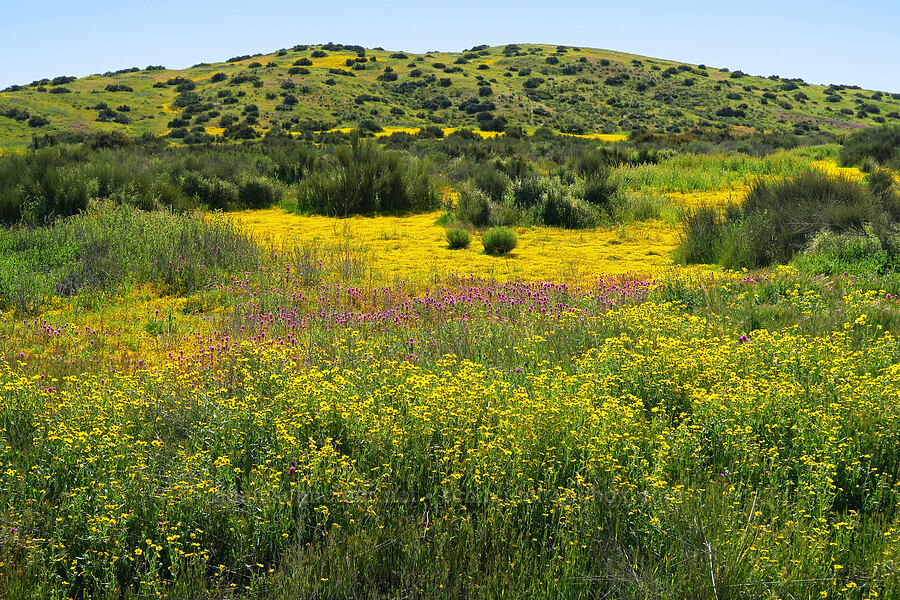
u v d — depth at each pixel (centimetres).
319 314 941
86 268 1172
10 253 1258
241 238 1405
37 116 5712
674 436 479
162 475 434
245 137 5178
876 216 1305
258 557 376
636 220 1839
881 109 8725
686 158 2969
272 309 977
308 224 1861
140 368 722
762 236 1334
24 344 829
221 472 428
